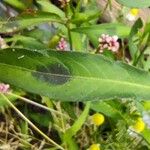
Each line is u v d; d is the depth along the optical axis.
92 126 0.34
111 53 0.32
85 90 0.18
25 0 0.37
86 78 0.18
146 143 0.34
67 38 0.35
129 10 0.38
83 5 0.37
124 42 0.41
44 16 0.29
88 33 0.32
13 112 0.34
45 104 0.34
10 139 0.32
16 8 0.38
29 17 0.29
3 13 0.37
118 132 0.33
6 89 0.28
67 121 0.33
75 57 0.18
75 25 0.33
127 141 0.33
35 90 0.17
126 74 0.19
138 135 0.34
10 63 0.17
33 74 0.17
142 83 0.20
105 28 0.32
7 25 0.29
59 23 0.33
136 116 0.33
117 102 0.33
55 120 0.33
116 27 0.33
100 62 0.18
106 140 0.33
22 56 0.17
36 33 0.36
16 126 0.33
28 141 0.32
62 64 0.17
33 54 0.17
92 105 0.32
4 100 0.30
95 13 0.34
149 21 0.35
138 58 0.32
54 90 0.17
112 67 0.19
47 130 0.35
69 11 0.31
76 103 0.35
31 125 0.31
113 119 0.33
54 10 0.35
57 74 0.17
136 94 0.20
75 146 0.31
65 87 0.18
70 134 0.30
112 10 0.41
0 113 0.34
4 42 0.30
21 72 0.17
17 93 0.32
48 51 0.17
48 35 0.37
